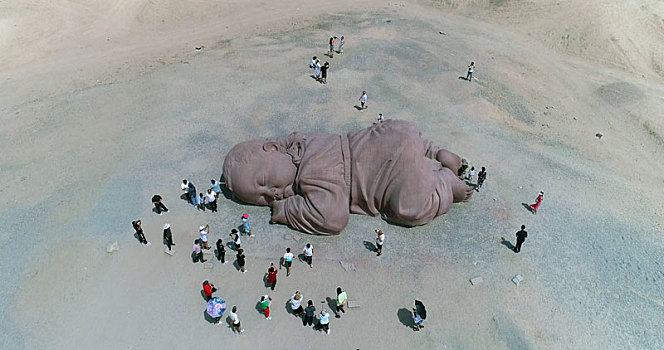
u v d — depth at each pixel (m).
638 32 39.97
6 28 37.44
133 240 19.48
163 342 15.67
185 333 15.98
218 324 16.30
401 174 19.70
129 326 16.11
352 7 48.59
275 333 16.14
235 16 44.66
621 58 38.09
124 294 17.19
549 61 38.50
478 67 36.53
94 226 20.09
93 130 26.98
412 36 41.62
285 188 20.83
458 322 16.77
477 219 21.55
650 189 24.97
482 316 17.00
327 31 42.03
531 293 17.98
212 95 30.97
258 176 20.33
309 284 17.97
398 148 19.75
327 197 19.67
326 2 49.59
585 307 17.53
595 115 31.84
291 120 28.53
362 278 18.34
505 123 29.84
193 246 19.34
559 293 18.05
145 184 22.78
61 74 33.53
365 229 20.70
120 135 26.55
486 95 32.69
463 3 48.69
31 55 35.69
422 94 32.31
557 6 44.28
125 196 21.92
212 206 21.03
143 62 35.75
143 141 26.03
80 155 24.81
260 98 30.83
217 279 17.97
